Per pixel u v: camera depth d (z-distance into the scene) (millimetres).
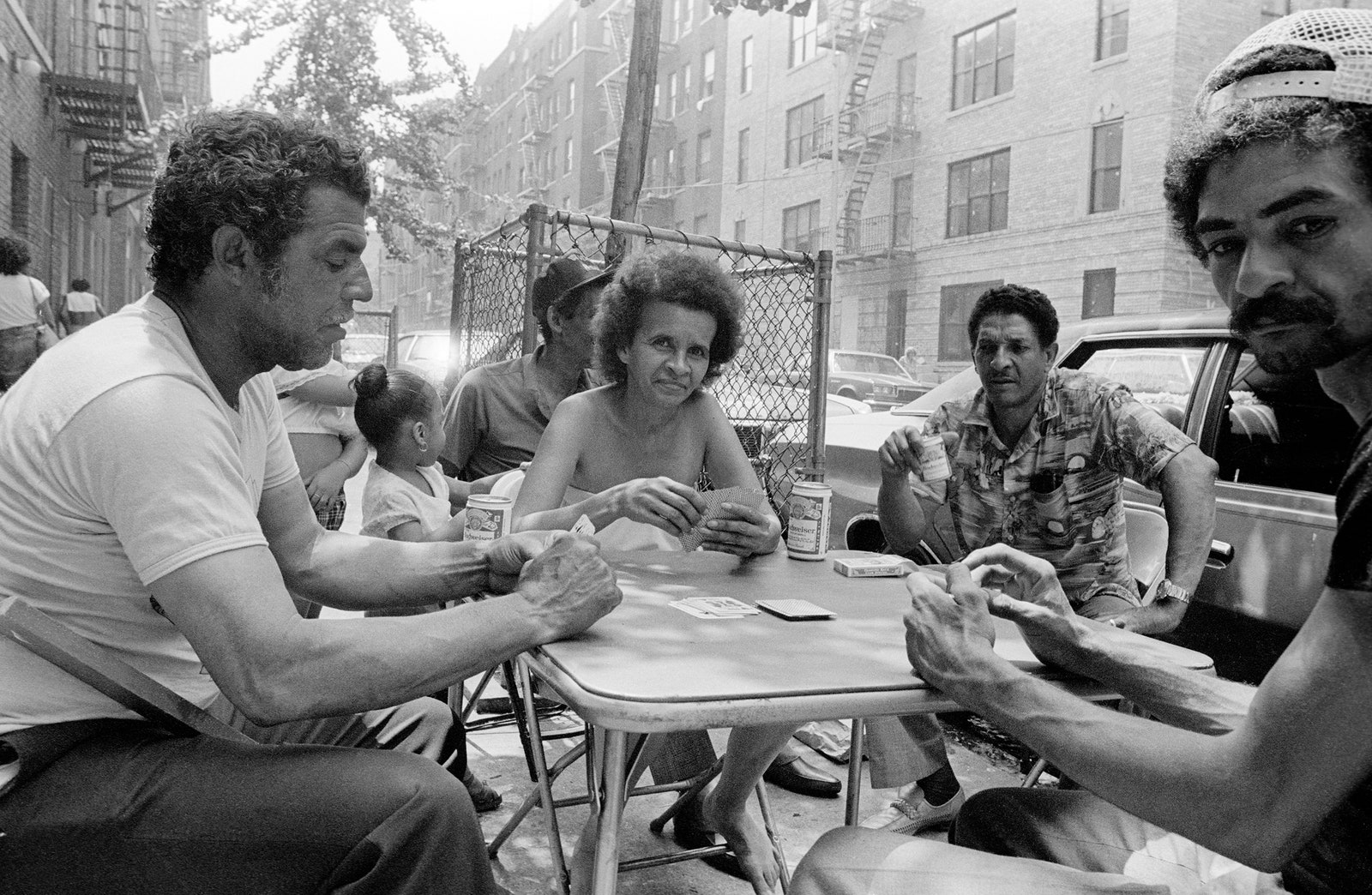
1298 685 1034
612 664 1413
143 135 16781
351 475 3711
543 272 3898
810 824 2854
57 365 1435
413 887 1373
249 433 1708
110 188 19750
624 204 5785
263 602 1358
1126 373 4070
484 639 1458
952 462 3264
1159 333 3973
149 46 22562
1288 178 1087
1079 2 18922
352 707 1376
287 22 20484
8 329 7207
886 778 2535
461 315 4863
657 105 35500
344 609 1918
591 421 2639
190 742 1452
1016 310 2996
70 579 1442
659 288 2480
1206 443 3674
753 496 2408
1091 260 18922
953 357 22391
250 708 1346
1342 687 1001
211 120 1521
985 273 21344
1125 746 1194
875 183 24500
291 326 1555
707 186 31750
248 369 1620
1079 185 19141
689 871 2553
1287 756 1041
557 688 1364
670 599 1900
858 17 23734
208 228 1481
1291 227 1099
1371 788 1146
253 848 1371
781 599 1916
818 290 4254
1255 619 3434
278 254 1496
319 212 1505
